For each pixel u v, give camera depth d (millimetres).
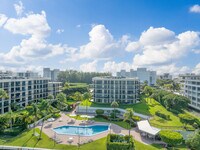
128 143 50062
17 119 66562
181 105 93438
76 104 113312
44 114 80375
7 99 91188
